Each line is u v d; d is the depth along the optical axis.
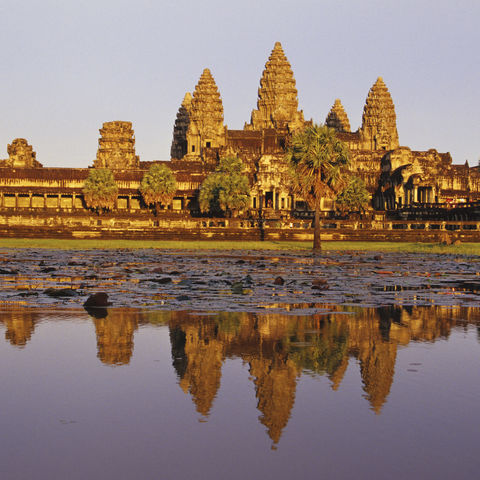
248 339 16.06
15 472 8.31
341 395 11.52
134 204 177.00
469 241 102.19
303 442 9.32
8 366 13.38
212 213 158.38
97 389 11.83
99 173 162.00
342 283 29.89
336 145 72.94
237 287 25.86
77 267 38.72
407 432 9.68
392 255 63.88
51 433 9.65
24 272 34.34
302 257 58.00
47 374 12.78
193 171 188.25
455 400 11.23
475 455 8.85
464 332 17.16
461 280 32.12
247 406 10.87
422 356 14.43
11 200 172.00
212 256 57.00
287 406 10.86
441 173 182.00
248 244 86.50
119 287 26.75
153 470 8.37
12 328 17.25
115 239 98.44
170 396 11.40
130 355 14.36
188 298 23.00
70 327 17.42
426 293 25.72
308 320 18.80
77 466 8.50
